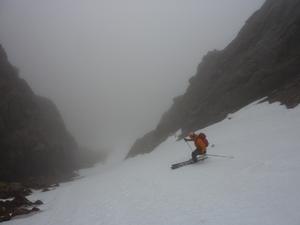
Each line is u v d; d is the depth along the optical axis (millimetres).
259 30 42625
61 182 48969
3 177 45594
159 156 31844
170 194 13555
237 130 24578
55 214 15805
